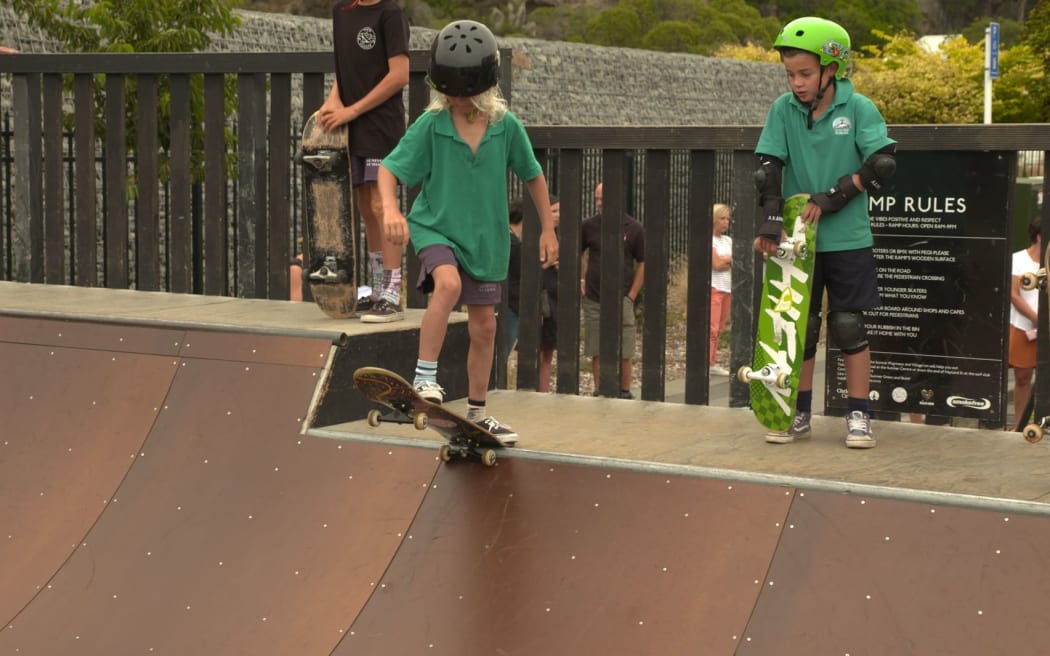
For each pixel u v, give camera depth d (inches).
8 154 381.4
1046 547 143.8
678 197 636.7
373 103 225.1
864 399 185.9
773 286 184.7
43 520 202.8
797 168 183.8
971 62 1190.9
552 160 489.7
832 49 176.7
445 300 176.1
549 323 335.6
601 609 158.2
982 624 140.4
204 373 212.2
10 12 445.4
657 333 230.5
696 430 201.6
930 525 150.5
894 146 177.3
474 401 184.7
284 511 187.8
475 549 171.8
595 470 174.4
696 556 159.2
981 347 201.0
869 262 183.3
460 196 180.4
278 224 264.8
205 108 272.1
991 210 198.5
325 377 202.1
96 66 282.4
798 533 156.3
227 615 176.7
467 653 159.6
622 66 877.2
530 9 2065.7
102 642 178.5
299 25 616.7
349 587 174.1
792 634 147.6
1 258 364.5
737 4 2251.5
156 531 192.9
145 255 284.8
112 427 212.1
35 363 228.1
